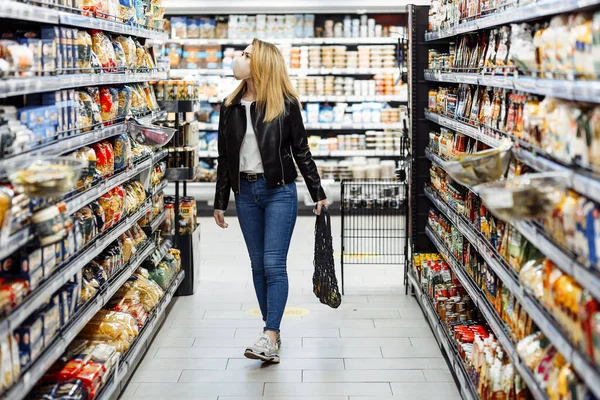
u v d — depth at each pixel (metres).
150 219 5.21
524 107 3.04
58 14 3.14
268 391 4.09
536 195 2.50
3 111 2.72
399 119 9.83
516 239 3.10
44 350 2.91
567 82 2.39
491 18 3.53
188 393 4.06
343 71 9.72
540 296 2.67
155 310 4.77
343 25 10.08
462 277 4.25
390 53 9.76
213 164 10.34
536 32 2.88
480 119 4.07
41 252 2.82
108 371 3.50
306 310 5.63
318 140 9.89
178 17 9.77
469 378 3.64
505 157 3.09
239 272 6.88
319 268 4.77
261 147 4.49
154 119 5.21
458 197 4.53
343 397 4.00
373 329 5.16
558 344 2.37
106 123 4.11
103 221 3.83
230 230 8.93
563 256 2.37
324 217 4.73
